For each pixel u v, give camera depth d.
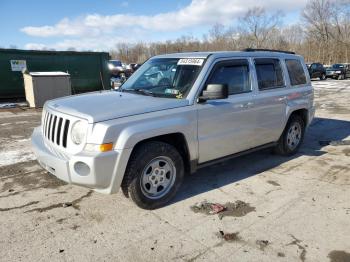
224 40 60.97
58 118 3.93
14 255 3.21
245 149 5.18
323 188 4.75
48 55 14.75
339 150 6.66
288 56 6.10
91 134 3.56
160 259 3.17
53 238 3.49
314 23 64.19
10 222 3.80
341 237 3.52
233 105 4.71
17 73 14.32
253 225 3.76
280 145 6.02
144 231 3.63
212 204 4.24
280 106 5.60
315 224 3.77
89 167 3.49
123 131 3.64
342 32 62.50
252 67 5.18
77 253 3.25
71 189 4.68
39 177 5.13
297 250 3.30
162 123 3.90
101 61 16.02
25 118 10.36
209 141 4.48
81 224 3.77
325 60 62.72
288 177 5.17
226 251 3.29
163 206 4.19
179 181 4.28
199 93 4.34
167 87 4.58
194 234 3.58
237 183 4.93
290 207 4.18
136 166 3.83
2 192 4.58
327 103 13.61
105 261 3.13
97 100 4.27
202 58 4.64
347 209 4.12
